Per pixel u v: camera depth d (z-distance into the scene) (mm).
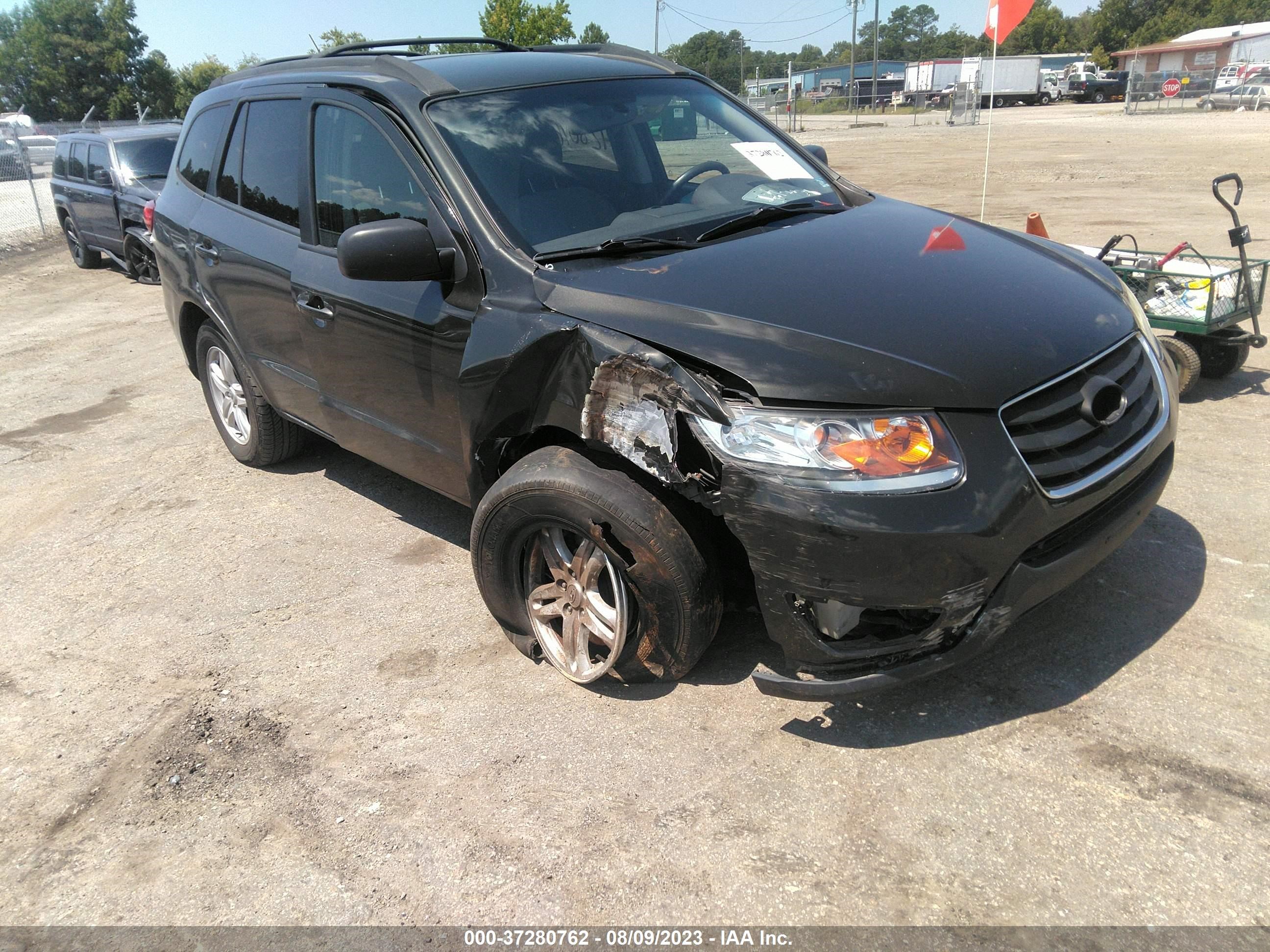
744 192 3658
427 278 3137
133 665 3527
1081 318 2771
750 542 2490
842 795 2570
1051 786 2527
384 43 4352
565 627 3076
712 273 2904
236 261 4391
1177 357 5105
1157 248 8953
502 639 3473
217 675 3414
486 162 3324
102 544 4566
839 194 3861
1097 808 2443
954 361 2465
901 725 2805
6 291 12273
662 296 2785
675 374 2572
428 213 3318
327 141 3859
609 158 3566
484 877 2422
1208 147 18734
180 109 62375
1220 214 10703
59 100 57656
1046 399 2529
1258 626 3088
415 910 2348
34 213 20328
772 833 2471
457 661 3357
